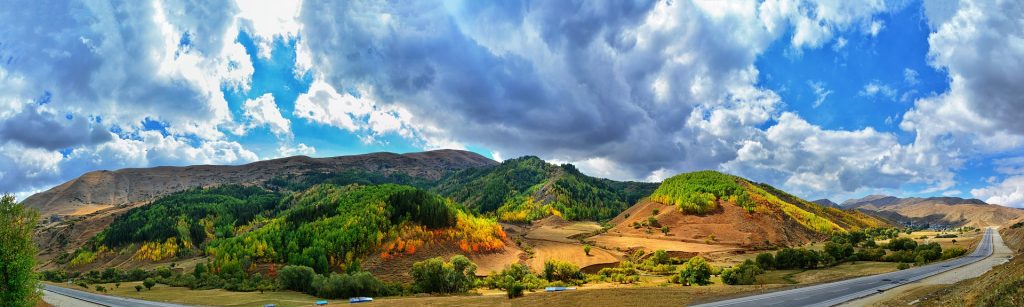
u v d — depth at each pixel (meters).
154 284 166.62
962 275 92.06
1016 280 41.94
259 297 130.00
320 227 199.00
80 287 171.62
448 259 180.75
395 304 85.69
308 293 139.88
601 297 72.75
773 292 74.06
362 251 181.62
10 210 47.16
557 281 134.62
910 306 57.03
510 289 90.12
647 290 78.12
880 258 144.62
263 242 199.00
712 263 173.25
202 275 180.12
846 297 67.75
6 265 45.34
